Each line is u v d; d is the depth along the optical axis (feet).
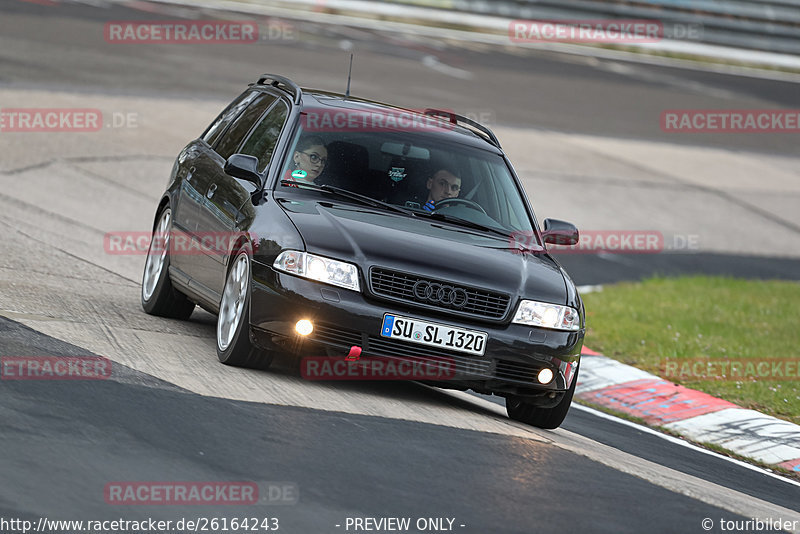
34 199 161.99
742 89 462.60
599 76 434.30
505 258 87.71
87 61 277.85
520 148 291.58
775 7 540.11
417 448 70.64
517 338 83.71
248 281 83.05
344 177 91.45
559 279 88.58
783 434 109.40
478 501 61.26
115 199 177.37
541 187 260.21
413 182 92.89
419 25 467.93
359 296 81.25
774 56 536.42
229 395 75.15
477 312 83.35
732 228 270.87
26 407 63.98
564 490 67.00
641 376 126.93
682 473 83.61
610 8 506.48
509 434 81.15
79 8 353.51
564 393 88.43
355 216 86.79
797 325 177.06
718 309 182.19
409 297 82.12
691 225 264.72
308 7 449.06
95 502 52.19
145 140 218.59
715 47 528.22
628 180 288.51
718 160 338.13
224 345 86.22
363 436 71.05
